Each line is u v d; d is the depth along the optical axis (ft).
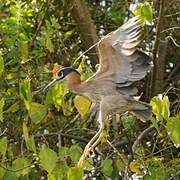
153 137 39.19
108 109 26.25
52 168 29.73
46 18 44.73
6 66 40.04
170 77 46.42
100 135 27.40
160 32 38.04
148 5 32.14
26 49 38.11
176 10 46.47
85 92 26.50
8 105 39.27
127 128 36.35
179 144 29.40
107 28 49.42
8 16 42.75
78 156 31.53
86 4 46.55
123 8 47.67
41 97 39.45
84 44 44.57
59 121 41.47
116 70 25.58
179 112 36.91
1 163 31.83
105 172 33.68
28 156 32.78
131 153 34.88
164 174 33.73
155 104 28.76
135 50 24.82
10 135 38.34
